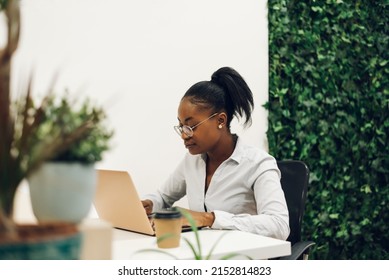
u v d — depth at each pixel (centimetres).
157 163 258
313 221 313
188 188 218
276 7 298
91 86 238
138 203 161
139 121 252
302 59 308
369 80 334
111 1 244
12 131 78
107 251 92
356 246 331
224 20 280
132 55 250
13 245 74
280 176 207
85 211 90
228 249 133
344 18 323
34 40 223
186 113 199
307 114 310
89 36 238
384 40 337
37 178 87
